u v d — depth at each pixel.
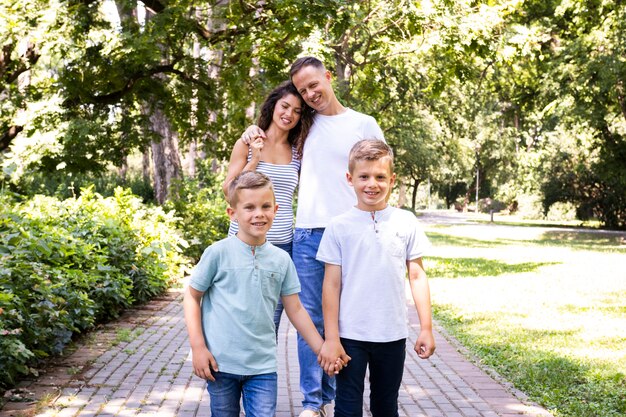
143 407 5.15
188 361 6.70
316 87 4.61
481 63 24.44
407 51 17.78
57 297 6.37
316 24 13.68
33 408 4.95
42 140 15.09
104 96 16.64
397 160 46.09
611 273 16.73
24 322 5.89
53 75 17.34
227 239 3.63
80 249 8.23
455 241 30.42
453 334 8.68
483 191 86.06
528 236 35.31
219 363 3.48
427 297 3.80
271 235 4.75
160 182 20.34
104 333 7.98
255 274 3.55
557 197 44.50
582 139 35.72
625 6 24.95
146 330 8.34
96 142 16.38
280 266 3.64
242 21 15.48
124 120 17.06
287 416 5.04
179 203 16.81
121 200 12.89
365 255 3.71
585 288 13.66
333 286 3.74
